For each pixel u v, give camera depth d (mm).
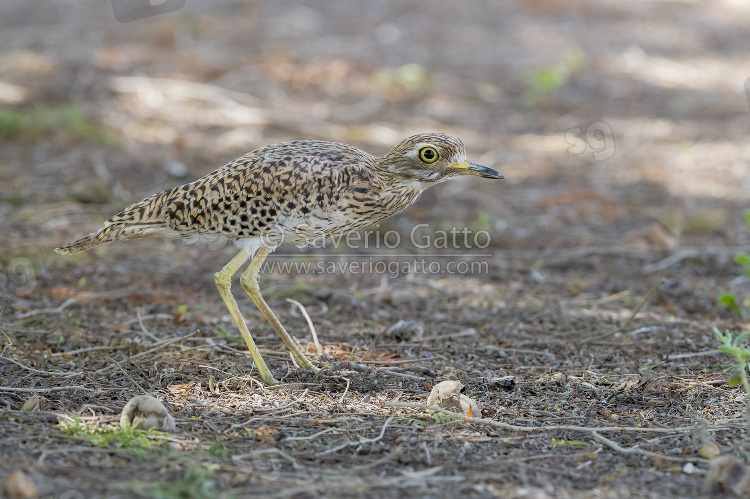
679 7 50688
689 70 39938
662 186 26844
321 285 19375
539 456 10977
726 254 21344
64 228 21750
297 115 31906
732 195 25953
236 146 28484
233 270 13945
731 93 36750
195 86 33688
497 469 10578
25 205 23125
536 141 30984
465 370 14406
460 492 9906
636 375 14188
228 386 13469
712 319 17328
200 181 13688
